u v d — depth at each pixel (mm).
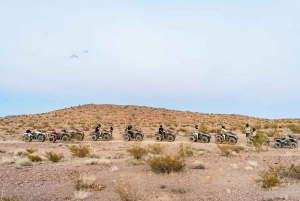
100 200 7527
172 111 84812
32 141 26484
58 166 12570
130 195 7816
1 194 7945
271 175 9586
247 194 8117
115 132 37812
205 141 25531
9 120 60219
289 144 21891
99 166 12547
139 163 13258
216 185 9227
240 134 34781
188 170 11812
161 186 9031
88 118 68688
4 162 13602
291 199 7566
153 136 32344
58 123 54938
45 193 8141
